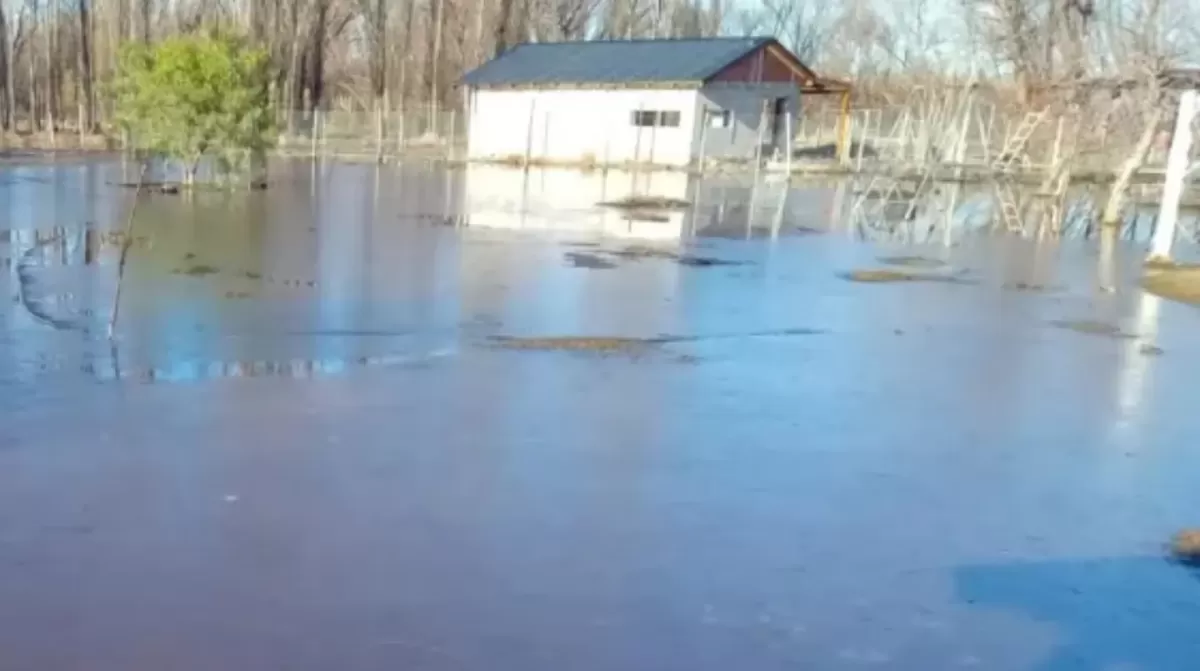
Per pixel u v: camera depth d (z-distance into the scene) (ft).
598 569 11.96
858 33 147.64
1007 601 11.60
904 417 18.62
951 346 24.86
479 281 31.78
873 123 118.01
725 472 15.37
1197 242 48.60
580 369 21.20
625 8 146.10
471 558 12.10
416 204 54.95
